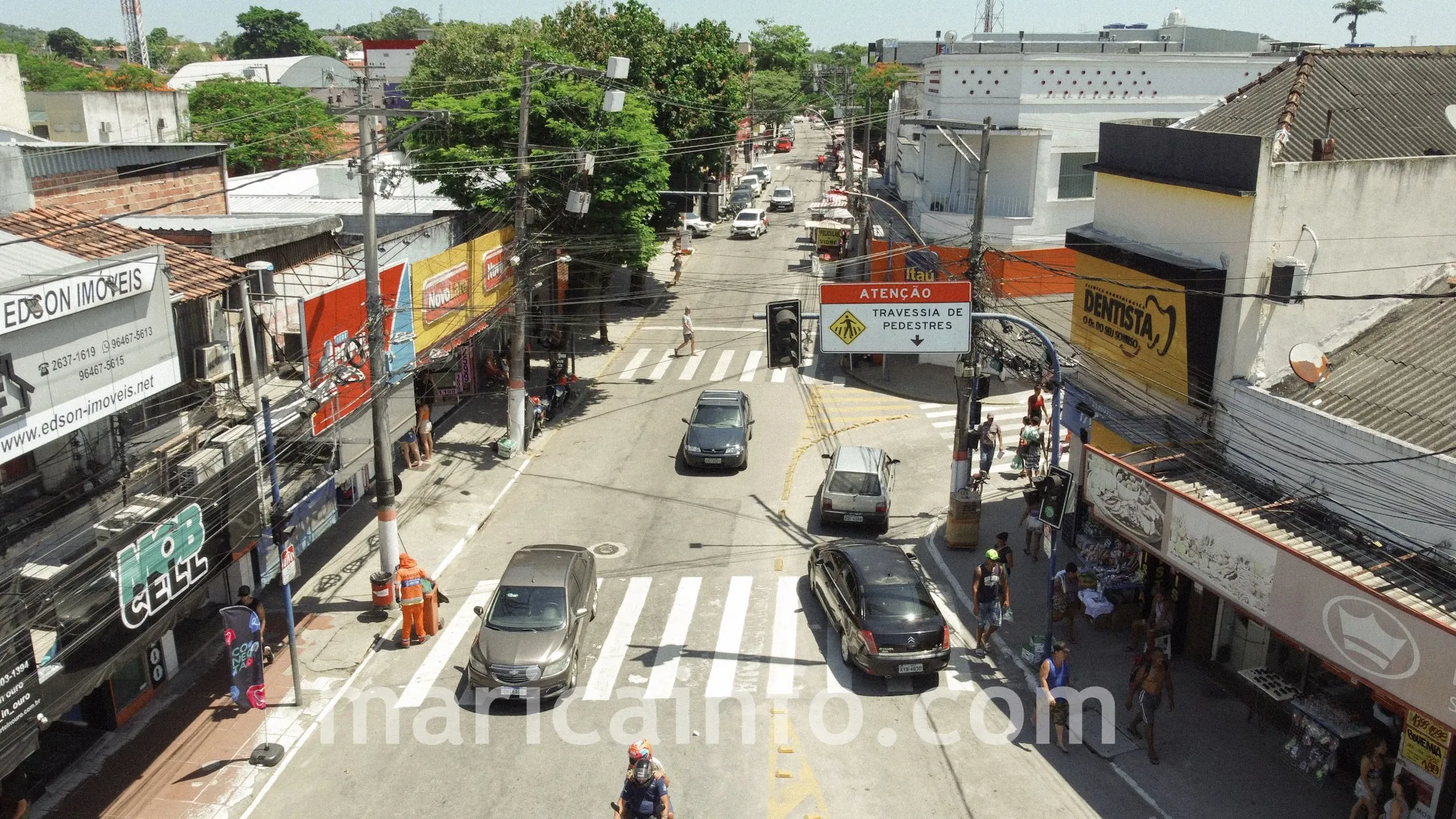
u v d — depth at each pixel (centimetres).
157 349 1315
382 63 8150
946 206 3519
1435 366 1532
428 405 2956
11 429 1080
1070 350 2605
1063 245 3262
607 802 1365
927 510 2417
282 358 1905
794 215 6738
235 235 1761
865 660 1638
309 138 5428
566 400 3148
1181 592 1764
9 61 2403
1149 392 1864
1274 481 1548
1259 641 1636
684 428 2966
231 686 1530
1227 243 1658
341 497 2156
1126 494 1623
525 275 2647
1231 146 1631
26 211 1553
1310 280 1653
